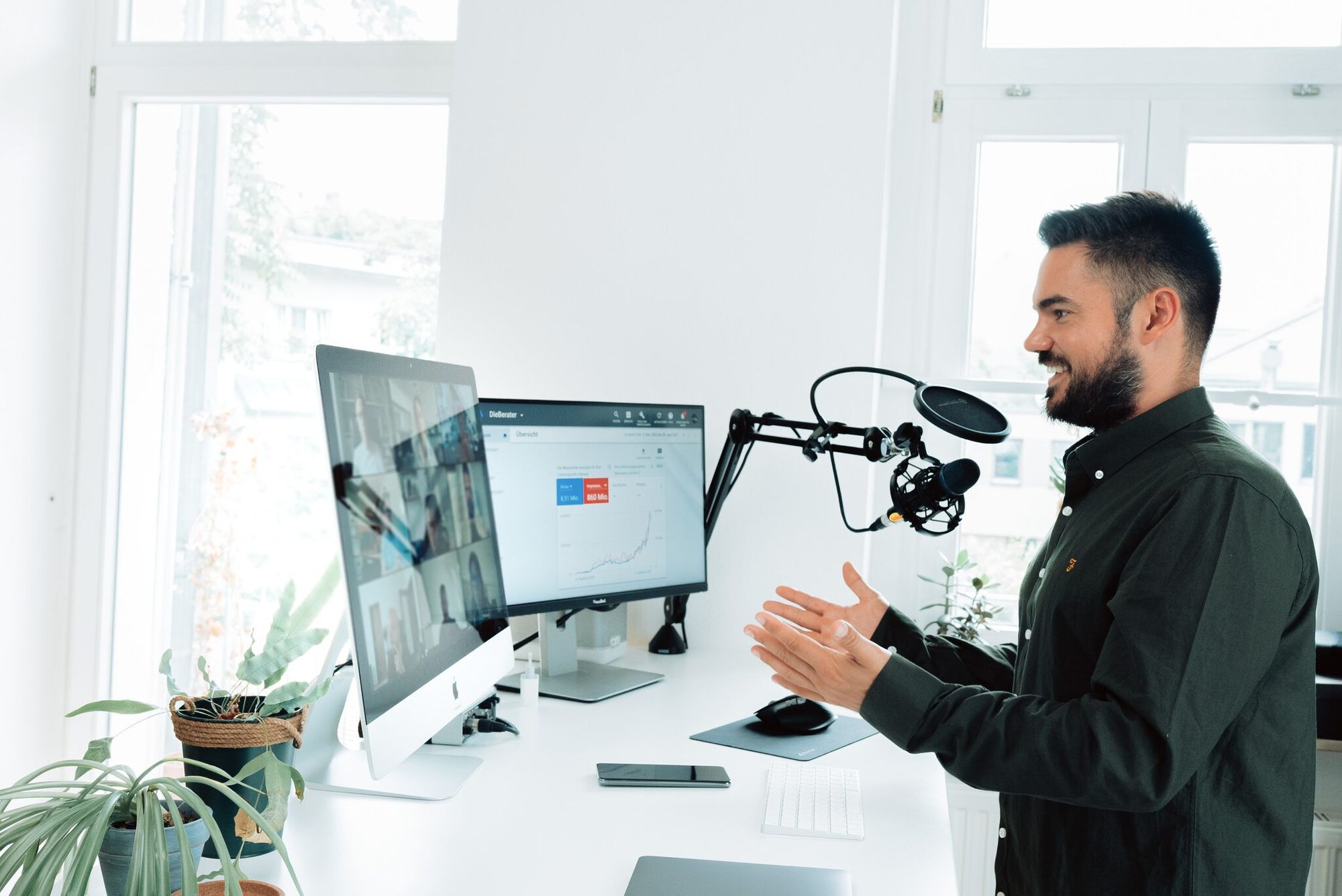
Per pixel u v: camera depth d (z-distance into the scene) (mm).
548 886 983
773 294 2074
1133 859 1116
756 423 1884
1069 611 1166
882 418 2324
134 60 2422
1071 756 1000
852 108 2043
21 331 2320
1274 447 2230
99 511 2451
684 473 1904
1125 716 996
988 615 2193
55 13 2359
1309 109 2166
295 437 2502
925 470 1567
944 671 1453
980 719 1065
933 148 2289
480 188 2166
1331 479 2205
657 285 2111
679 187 2098
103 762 934
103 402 2449
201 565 2514
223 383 2514
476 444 1457
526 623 1996
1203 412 1188
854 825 1154
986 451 2293
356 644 994
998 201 2297
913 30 2279
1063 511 1307
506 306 2162
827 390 2061
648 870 1007
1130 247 1172
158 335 2504
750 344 2084
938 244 2297
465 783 1260
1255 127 2186
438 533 1268
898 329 2314
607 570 1799
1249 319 2221
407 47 2338
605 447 1795
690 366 2104
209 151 2494
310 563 2500
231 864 787
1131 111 2221
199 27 2467
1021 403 2273
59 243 2414
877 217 2041
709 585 2092
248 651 1072
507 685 1735
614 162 2117
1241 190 2215
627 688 1719
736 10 2068
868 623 1463
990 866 2162
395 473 1153
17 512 2336
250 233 2494
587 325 2135
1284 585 1036
